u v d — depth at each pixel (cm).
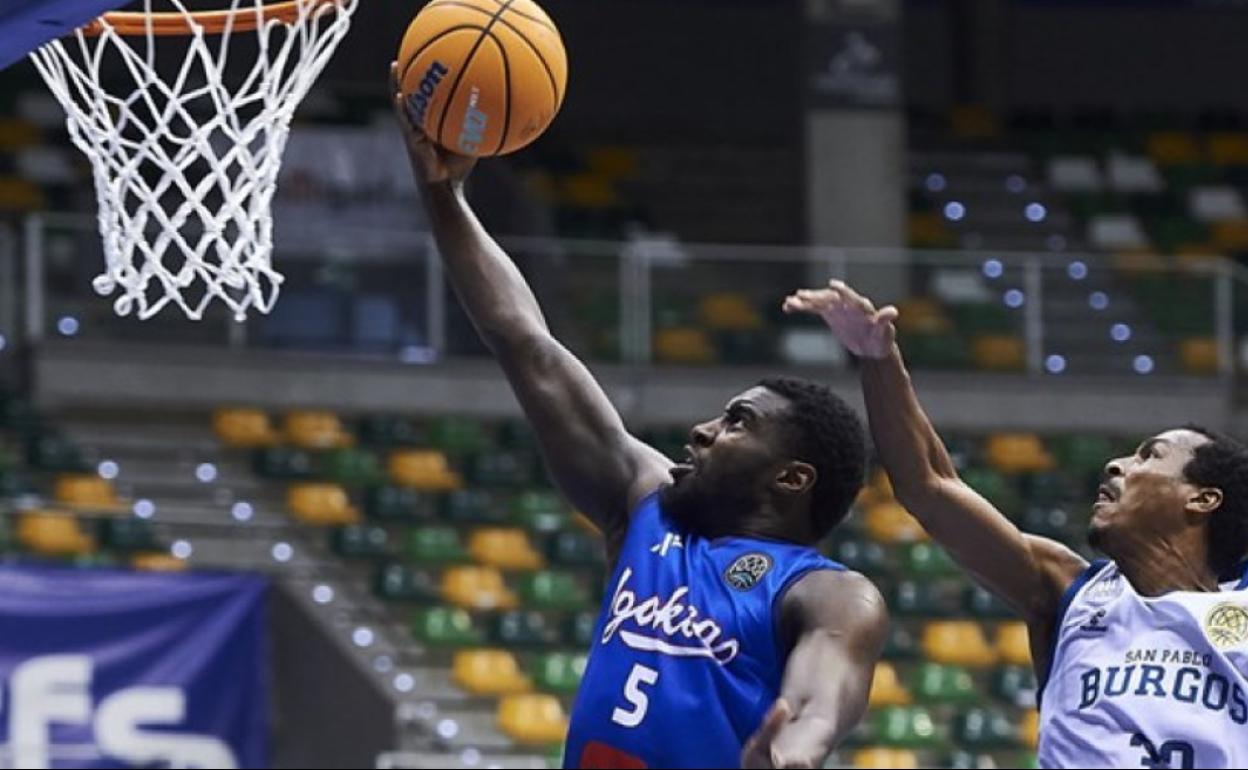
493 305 487
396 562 1719
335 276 1844
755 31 2691
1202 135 2656
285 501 1769
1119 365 1966
